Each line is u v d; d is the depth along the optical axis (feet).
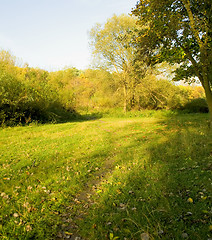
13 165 20.51
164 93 85.20
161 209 11.03
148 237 9.00
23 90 51.65
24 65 62.54
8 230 10.18
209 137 25.66
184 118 55.62
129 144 27.84
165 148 23.30
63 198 13.50
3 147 28.25
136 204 11.96
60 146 28.43
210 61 31.27
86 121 68.80
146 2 33.37
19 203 12.73
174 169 16.96
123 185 14.79
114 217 10.86
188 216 10.39
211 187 12.89
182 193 12.80
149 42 35.01
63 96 80.69
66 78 104.63
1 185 15.51
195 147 21.91
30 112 56.80
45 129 45.75
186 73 43.73
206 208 10.81
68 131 42.96
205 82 34.55
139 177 15.89
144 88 82.12
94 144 29.25
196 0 32.04
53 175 17.42
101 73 93.30
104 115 88.94
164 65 78.02
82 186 15.53
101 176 17.60
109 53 86.94
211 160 17.88
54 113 67.56
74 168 18.99
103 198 13.20
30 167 19.92
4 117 47.16
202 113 76.23
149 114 79.41
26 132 41.88
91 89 117.70
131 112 86.17
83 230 10.25
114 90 95.35
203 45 31.40
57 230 10.44
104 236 9.59
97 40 87.04
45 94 60.39
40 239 9.67
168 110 81.35
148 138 30.81
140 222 10.19
